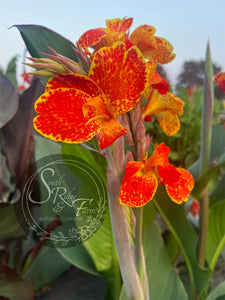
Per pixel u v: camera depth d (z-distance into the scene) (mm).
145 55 349
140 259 332
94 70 244
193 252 458
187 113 1095
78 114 243
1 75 408
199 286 471
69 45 373
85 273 537
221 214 471
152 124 1047
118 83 247
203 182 436
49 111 238
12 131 435
